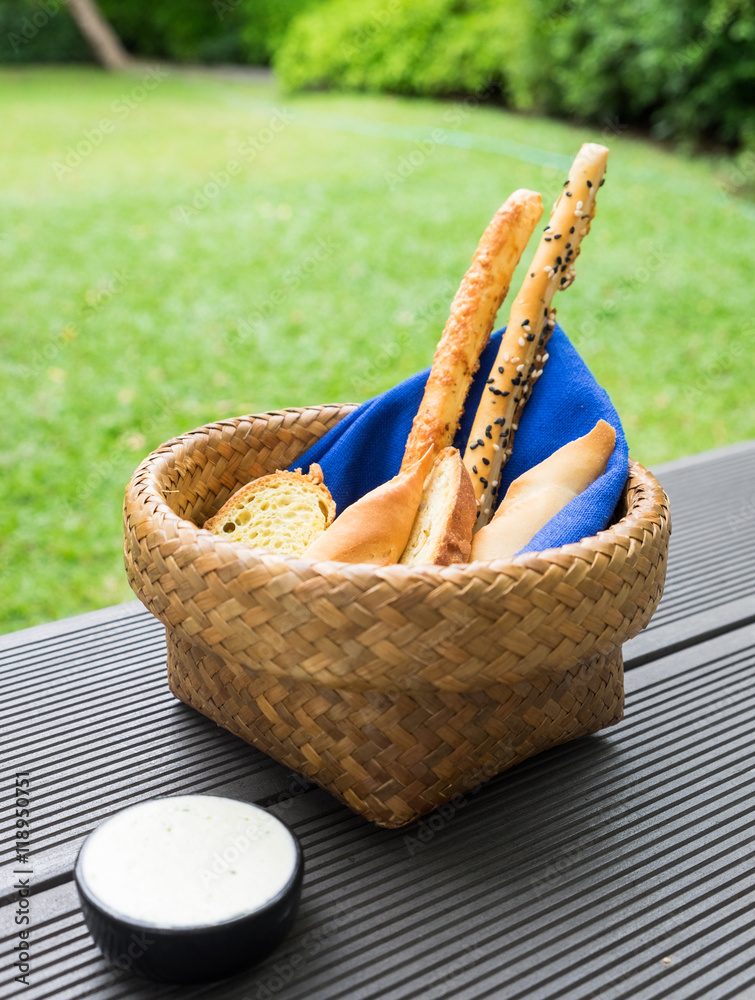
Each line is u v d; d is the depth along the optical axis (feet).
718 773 2.67
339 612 2.12
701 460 5.05
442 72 27.40
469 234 16.10
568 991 1.99
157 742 2.76
